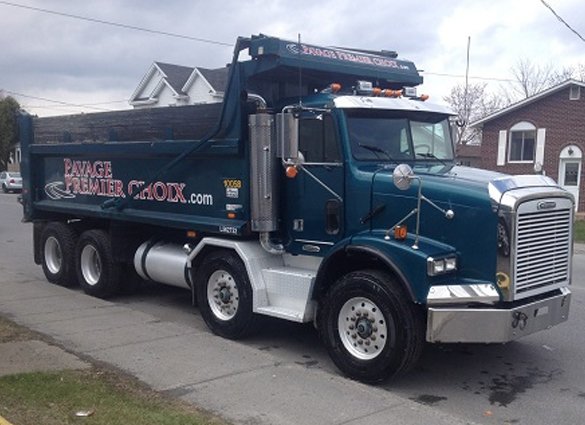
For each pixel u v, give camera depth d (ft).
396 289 18.10
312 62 22.77
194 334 23.72
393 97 22.91
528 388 19.03
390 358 18.12
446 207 18.53
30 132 35.58
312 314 21.01
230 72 22.89
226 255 23.20
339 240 20.97
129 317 26.27
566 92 94.38
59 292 31.76
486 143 103.09
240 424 15.38
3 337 21.84
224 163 23.77
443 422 15.74
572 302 30.55
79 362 19.25
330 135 20.98
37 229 35.19
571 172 95.61
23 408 15.33
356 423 15.56
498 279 17.84
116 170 29.48
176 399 16.74
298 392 17.61
